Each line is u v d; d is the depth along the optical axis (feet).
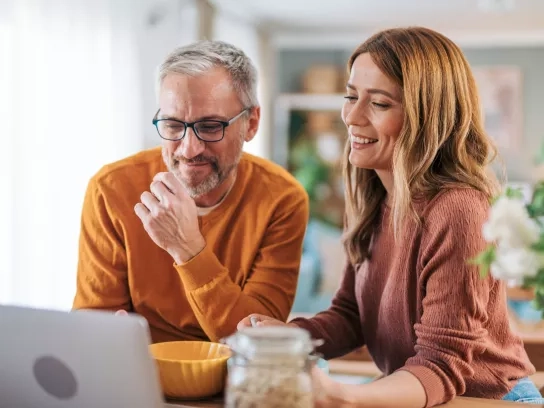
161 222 4.37
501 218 2.60
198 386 3.55
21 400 3.06
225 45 4.88
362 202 4.80
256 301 4.78
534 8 16.56
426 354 3.80
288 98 21.75
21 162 8.51
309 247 17.81
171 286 5.02
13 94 8.37
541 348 5.41
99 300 5.05
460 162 4.28
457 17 17.78
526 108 20.75
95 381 2.82
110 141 10.39
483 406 3.64
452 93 4.23
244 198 5.18
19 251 8.49
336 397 3.26
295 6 16.71
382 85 4.22
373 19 18.26
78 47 9.66
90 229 5.14
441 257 3.94
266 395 2.66
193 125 4.61
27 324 2.87
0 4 8.13
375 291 4.66
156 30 12.68
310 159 21.59
